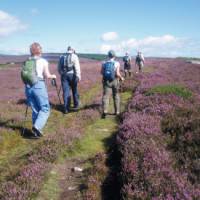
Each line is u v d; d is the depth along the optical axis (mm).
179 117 12016
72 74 16562
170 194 6625
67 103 16469
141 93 19531
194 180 7355
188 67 54250
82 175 8898
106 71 15344
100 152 10031
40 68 11992
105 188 8070
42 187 8219
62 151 10297
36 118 12328
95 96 21938
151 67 55438
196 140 9242
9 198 7312
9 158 10211
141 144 9438
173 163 8211
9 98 21922
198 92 21109
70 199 7691
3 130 12273
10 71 57906
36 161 9422
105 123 14273
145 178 7328
